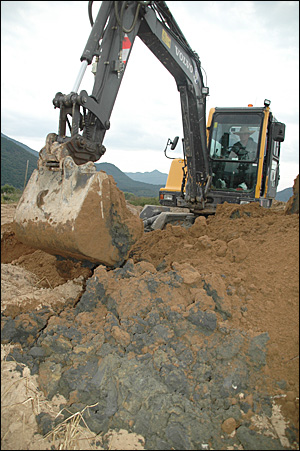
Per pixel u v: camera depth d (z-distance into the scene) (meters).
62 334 2.93
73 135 3.67
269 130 6.79
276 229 3.97
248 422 2.43
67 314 3.25
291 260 3.37
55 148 3.55
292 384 2.59
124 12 4.33
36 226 3.47
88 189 3.32
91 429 2.41
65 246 3.35
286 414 2.46
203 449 2.27
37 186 3.69
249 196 6.63
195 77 6.07
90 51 3.88
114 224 3.55
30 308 3.28
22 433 2.39
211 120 6.81
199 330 2.93
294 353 2.75
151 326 2.97
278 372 2.67
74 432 2.38
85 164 3.48
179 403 2.46
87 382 2.60
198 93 6.20
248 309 3.12
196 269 3.55
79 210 3.26
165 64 5.45
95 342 2.85
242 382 2.62
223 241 3.89
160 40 4.98
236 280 3.31
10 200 15.02
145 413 2.40
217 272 3.43
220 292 3.14
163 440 2.30
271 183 7.49
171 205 7.73
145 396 2.45
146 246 4.65
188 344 2.87
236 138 6.67
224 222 4.66
